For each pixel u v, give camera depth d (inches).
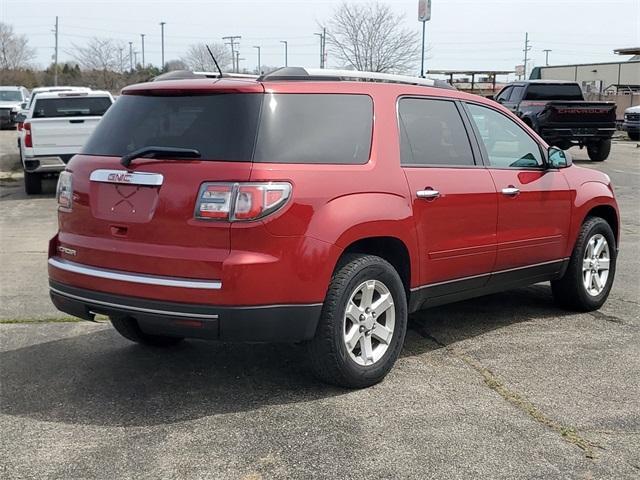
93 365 193.3
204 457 140.9
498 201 208.5
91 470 136.3
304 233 159.0
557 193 230.4
